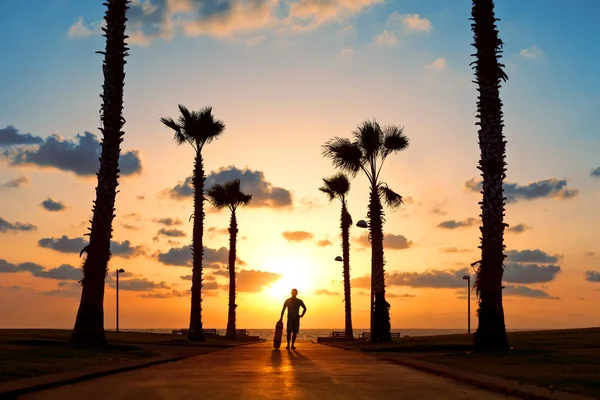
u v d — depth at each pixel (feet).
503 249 82.17
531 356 67.05
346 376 56.75
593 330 123.54
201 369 64.80
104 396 41.81
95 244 92.17
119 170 94.79
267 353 100.83
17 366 55.01
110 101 94.38
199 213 164.86
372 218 142.00
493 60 83.76
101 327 91.20
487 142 83.35
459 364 64.85
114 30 95.35
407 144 139.74
